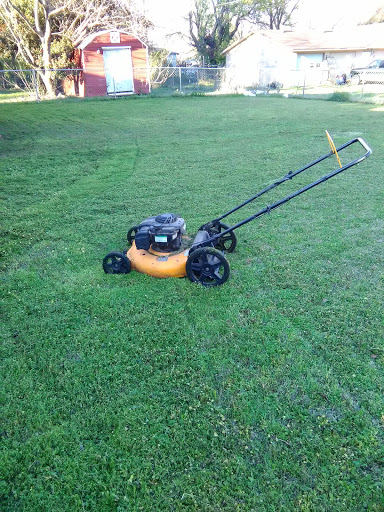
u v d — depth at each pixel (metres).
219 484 2.57
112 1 29.20
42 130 15.44
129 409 3.10
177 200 7.92
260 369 3.46
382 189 8.03
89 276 5.08
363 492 2.52
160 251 5.05
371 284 4.71
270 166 10.00
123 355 3.67
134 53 26.73
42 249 5.95
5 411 3.11
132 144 13.09
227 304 4.38
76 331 4.03
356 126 14.45
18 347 3.83
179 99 25.22
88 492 2.57
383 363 3.50
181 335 3.91
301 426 2.95
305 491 2.52
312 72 36.72
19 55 30.09
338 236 6.03
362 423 2.94
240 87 30.50
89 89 26.52
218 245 5.56
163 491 2.55
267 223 6.62
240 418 3.00
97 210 7.52
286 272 5.01
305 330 3.94
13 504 2.52
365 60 38.19
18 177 9.70
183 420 3.01
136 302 4.46
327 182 8.63
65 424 2.99
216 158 11.03
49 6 25.09
